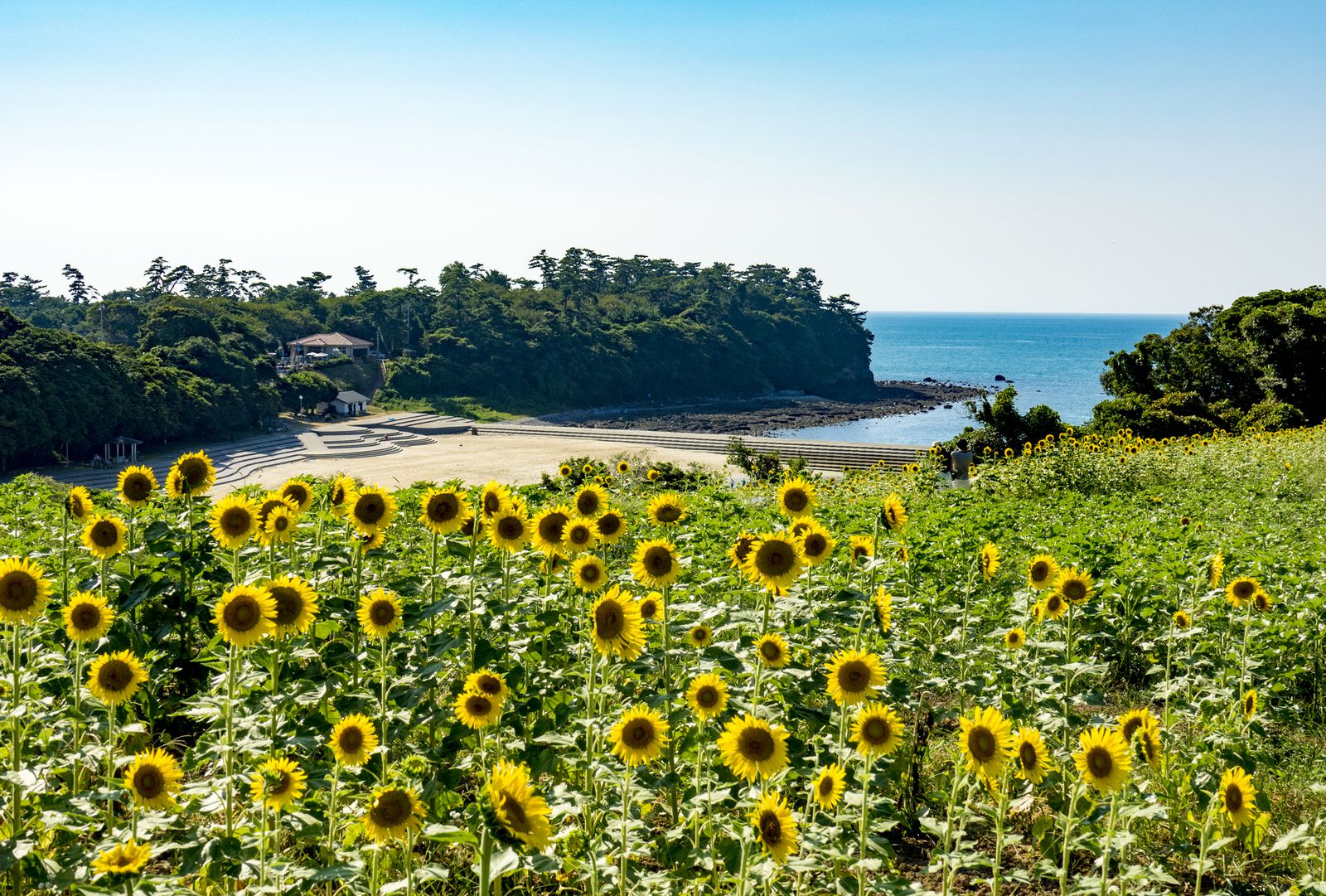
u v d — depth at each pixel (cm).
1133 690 792
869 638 589
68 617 447
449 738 477
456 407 11481
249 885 370
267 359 9244
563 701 520
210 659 515
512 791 319
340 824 400
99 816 449
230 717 425
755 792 388
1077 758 410
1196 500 1736
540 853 358
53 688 492
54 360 5969
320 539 695
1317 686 776
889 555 849
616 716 477
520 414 11831
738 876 375
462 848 477
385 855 385
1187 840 515
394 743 479
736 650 516
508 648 546
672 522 612
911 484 2038
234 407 7656
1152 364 4806
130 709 542
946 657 730
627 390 13712
